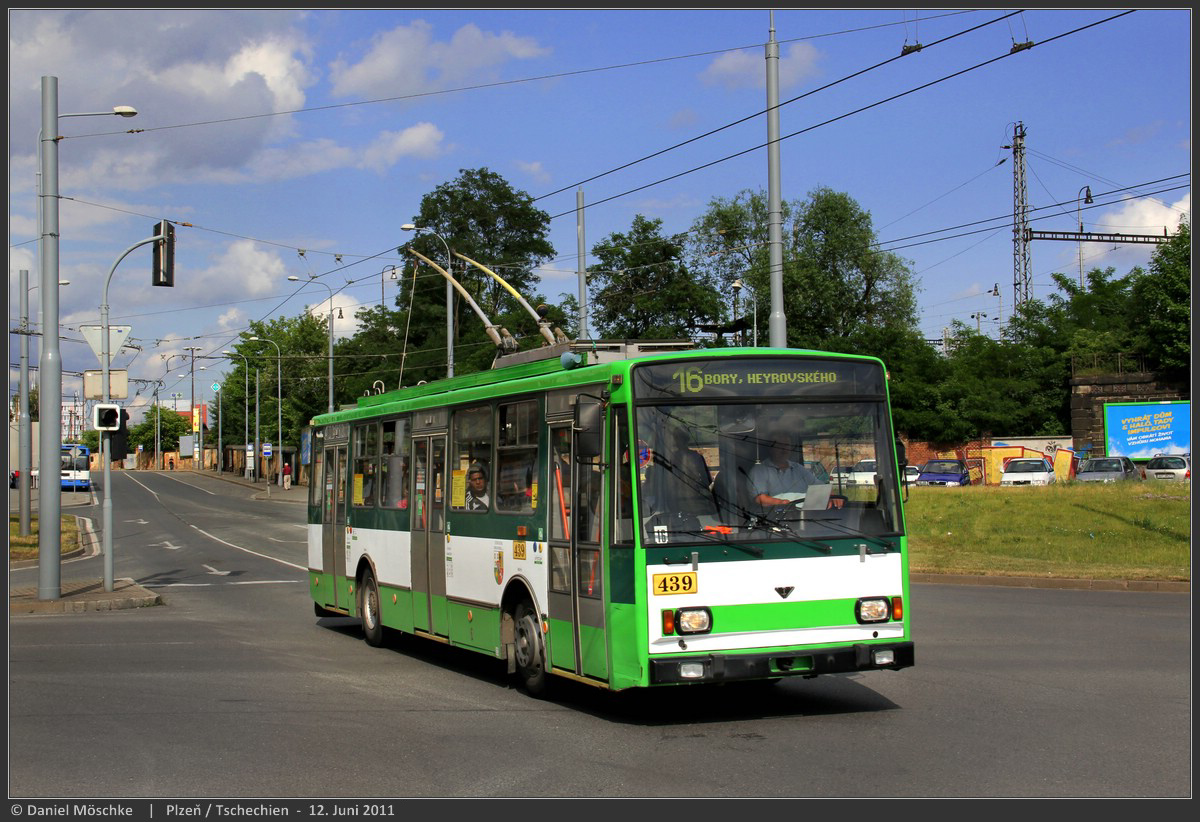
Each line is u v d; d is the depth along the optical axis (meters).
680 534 8.62
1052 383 56.47
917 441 54.75
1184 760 7.30
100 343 20.66
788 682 10.78
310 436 17.33
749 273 61.94
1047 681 10.30
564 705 9.95
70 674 11.95
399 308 69.00
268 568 28.44
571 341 10.91
